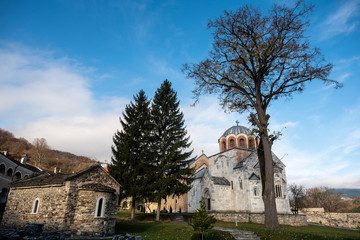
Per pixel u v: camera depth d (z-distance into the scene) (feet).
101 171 77.97
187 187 99.66
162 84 116.57
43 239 51.49
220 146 162.91
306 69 73.41
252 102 77.71
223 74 79.66
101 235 69.51
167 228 81.76
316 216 150.71
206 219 54.49
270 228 65.31
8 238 49.29
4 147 274.36
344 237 59.62
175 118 110.63
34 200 76.28
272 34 72.95
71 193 68.03
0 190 121.70
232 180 139.03
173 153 99.50
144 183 94.79
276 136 71.05
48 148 336.70
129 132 103.76
